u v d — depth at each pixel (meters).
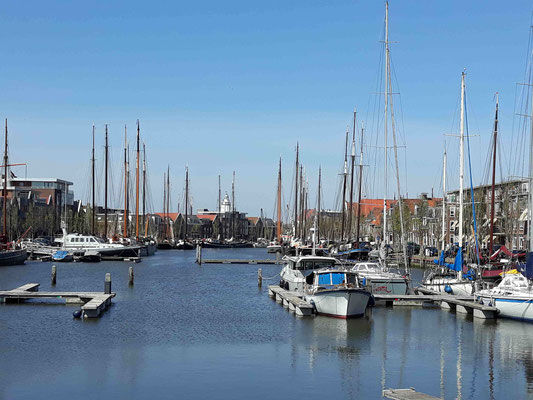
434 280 58.34
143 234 168.00
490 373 30.19
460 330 40.81
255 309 49.81
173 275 82.81
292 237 141.38
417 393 25.89
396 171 59.28
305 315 46.12
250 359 32.56
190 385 27.81
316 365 31.48
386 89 59.97
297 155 137.25
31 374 29.28
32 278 74.88
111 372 29.78
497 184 109.12
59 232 166.62
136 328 40.72
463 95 59.06
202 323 42.91
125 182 132.62
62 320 43.31
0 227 132.88
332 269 49.22
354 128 97.38
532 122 48.19
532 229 45.47
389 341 37.25
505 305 44.47
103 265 99.69
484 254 74.75
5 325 41.25
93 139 124.12
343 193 102.44
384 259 62.53
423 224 119.31
